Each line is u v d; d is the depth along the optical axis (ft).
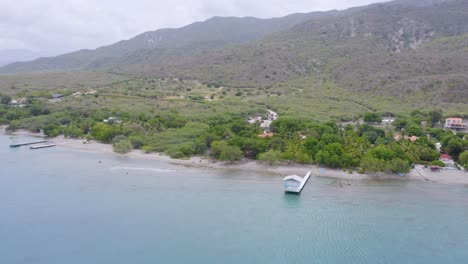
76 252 190.08
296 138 370.32
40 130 490.49
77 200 254.06
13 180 294.05
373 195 267.39
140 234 208.64
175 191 273.54
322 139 367.04
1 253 188.34
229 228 215.92
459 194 270.46
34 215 230.07
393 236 207.62
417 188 282.97
